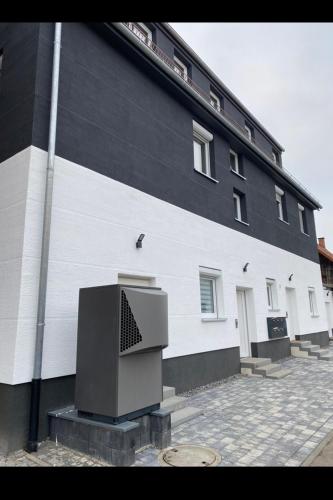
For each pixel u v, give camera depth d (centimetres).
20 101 509
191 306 755
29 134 475
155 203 693
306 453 402
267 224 1217
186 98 832
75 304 493
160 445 410
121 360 388
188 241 778
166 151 755
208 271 845
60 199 497
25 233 441
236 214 1083
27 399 415
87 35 605
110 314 404
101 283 541
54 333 458
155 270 666
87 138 562
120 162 622
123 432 359
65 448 401
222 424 509
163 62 734
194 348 746
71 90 549
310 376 893
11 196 477
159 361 449
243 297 1053
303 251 1534
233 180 1034
